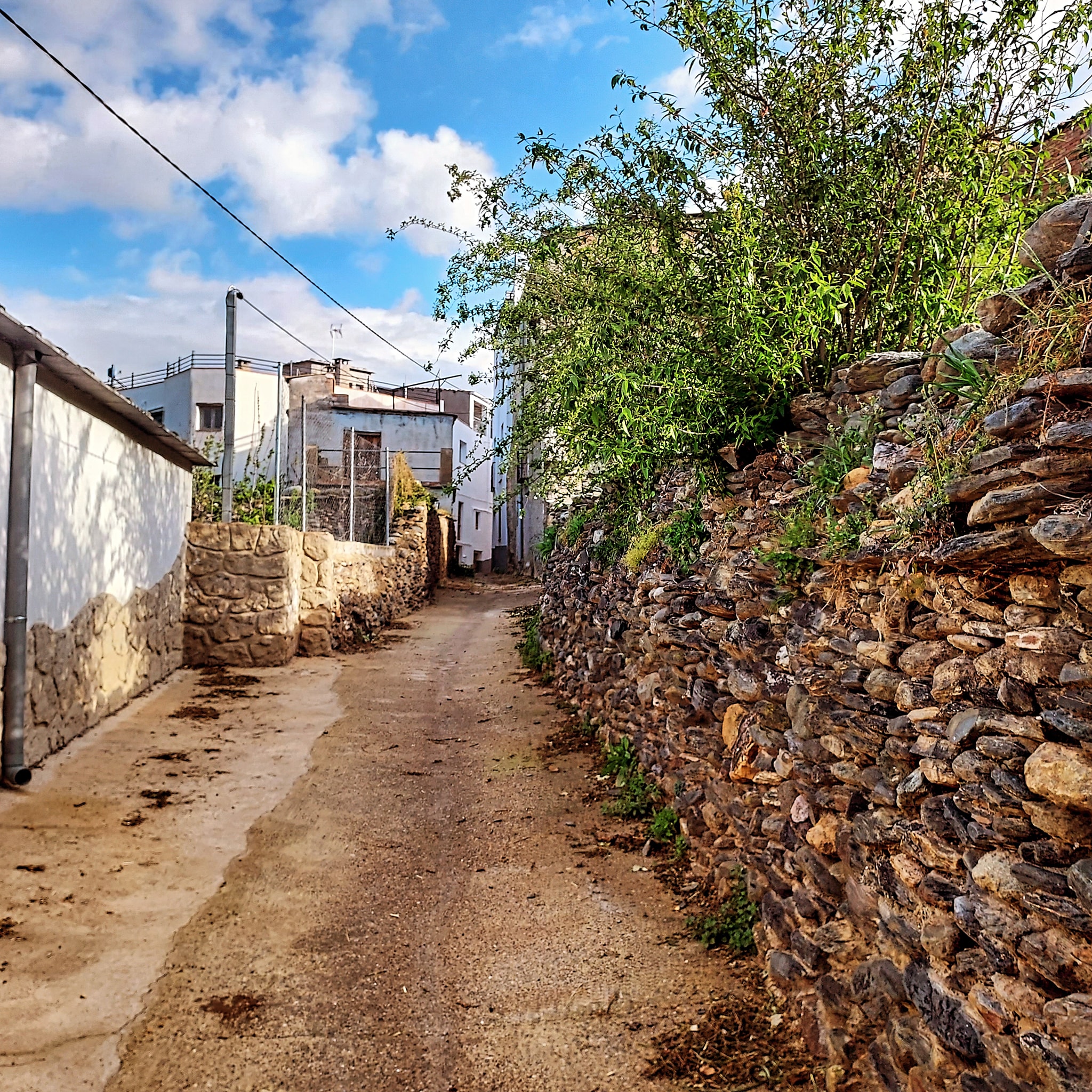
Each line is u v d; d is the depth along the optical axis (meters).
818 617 3.35
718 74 4.29
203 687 9.52
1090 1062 1.77
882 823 2.65
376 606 14.74
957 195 4.29
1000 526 2.20
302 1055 3.12
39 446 6.12
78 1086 2.91
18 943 3.71
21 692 5.64
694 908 4.16
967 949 2.22
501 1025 3.30
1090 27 3.80
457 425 30.28
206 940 3.94
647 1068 2.98
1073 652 1.99
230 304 12.07
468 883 4.62
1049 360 2.20
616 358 4.63
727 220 4.63
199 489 13.41
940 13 3.96
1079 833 1.88
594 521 8.65
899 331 4.48
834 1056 2.77
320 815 5.64
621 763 6.21
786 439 4.27
